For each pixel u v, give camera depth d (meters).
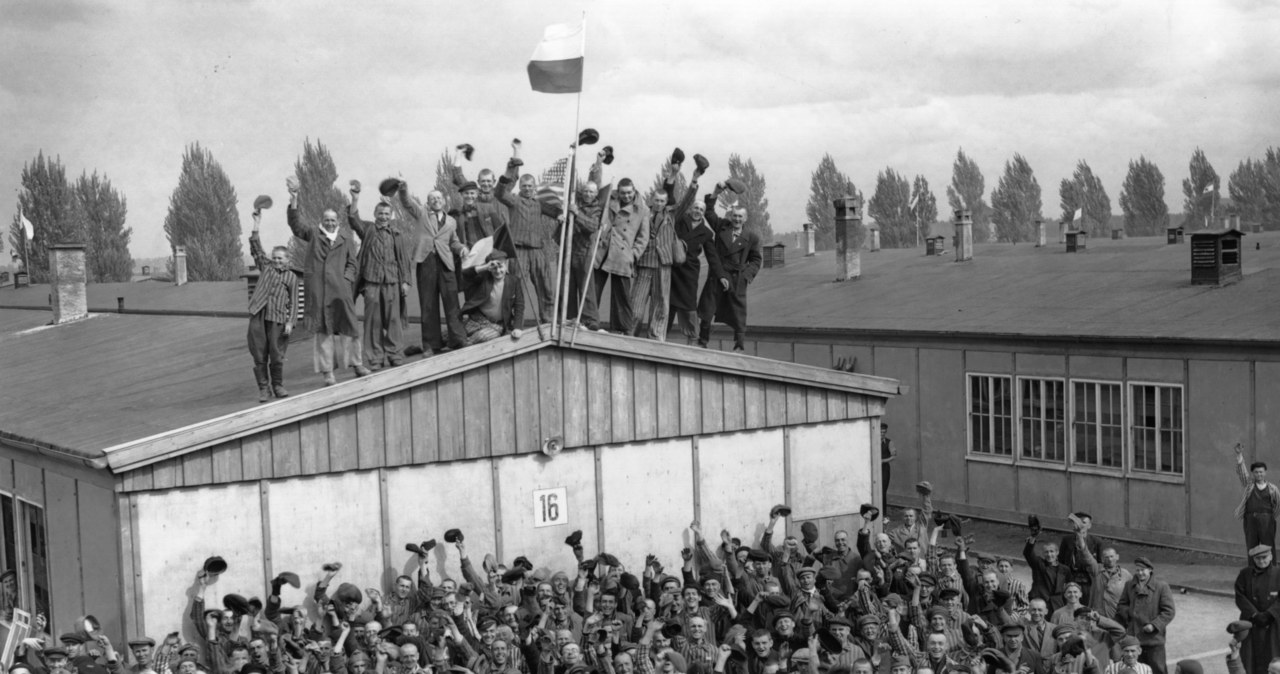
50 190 76.50
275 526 16.84
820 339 34.09
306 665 14.95
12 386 24.73
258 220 17.72
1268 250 34.22
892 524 28.88
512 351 18.20
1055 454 28.91
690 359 19.61
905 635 15.72
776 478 20.58
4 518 20.02
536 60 19.36
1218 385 25.75
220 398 19.09
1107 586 16.91
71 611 17.66
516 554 18.48
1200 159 88.88
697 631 14.54
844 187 91.56
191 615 16.23
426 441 17.80
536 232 19.73
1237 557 25.59
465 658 14.86
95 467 15.75
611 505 19.23
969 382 30.61
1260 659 16.80
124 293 54.59
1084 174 93.12
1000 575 17.11
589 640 15.04
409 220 68.31
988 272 36.88
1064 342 28.39
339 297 17.80
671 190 21.39
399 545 17.66
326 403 17.00
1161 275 31.89
